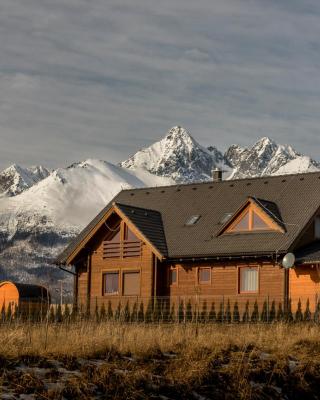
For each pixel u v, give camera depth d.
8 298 104.81
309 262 93.31
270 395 50.44
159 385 48.03
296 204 102.69
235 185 112.31
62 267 114.06
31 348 51.94
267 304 87.81
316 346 59.94
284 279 95.44
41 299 91.62
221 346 57.12
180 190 116.44
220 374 50.94
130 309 100.88
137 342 55.69
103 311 94.00
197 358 53.50
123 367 50.06
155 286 103.50
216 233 102.75
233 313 90.12
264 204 101.50
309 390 51.97
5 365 47.84
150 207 114.81
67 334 57.88
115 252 107.00
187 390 48.25
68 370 48.56
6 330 59.47
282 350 57.41
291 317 84.94
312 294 93.50
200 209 110.31
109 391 46.34
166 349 55.91
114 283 107.00
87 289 108.19
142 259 104.81
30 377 45.69
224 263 100.50
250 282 98.56
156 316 90.31
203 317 89.81
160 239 106.00
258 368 52.53
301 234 97.38
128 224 106.00
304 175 108.06
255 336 62.19
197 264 102.44
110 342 54.91
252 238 99.50
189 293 102.44
